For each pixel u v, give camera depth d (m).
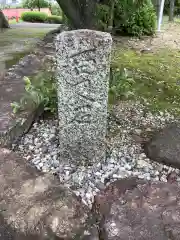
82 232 1.36
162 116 2.57
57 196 1.52
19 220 1.42
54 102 2.47
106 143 2.16
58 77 1.70
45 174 1.69
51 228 1.37
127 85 2.88
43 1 11.62
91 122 1.80
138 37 5.18
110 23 4.54
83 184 1.78
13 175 1.66
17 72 3.10
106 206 1.44
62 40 1.58
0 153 1.82
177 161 1.92
